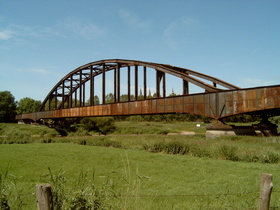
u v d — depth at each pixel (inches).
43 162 697.6
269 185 189.5
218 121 1189.1
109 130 2650.1
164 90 1508.4
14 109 4827.8
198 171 556.1
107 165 642.8
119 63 1868.8
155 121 4402.1
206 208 295.1
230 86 1242.0
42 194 160.1
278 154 676.7
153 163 667.4
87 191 224.2
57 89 2908.5
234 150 765.9
